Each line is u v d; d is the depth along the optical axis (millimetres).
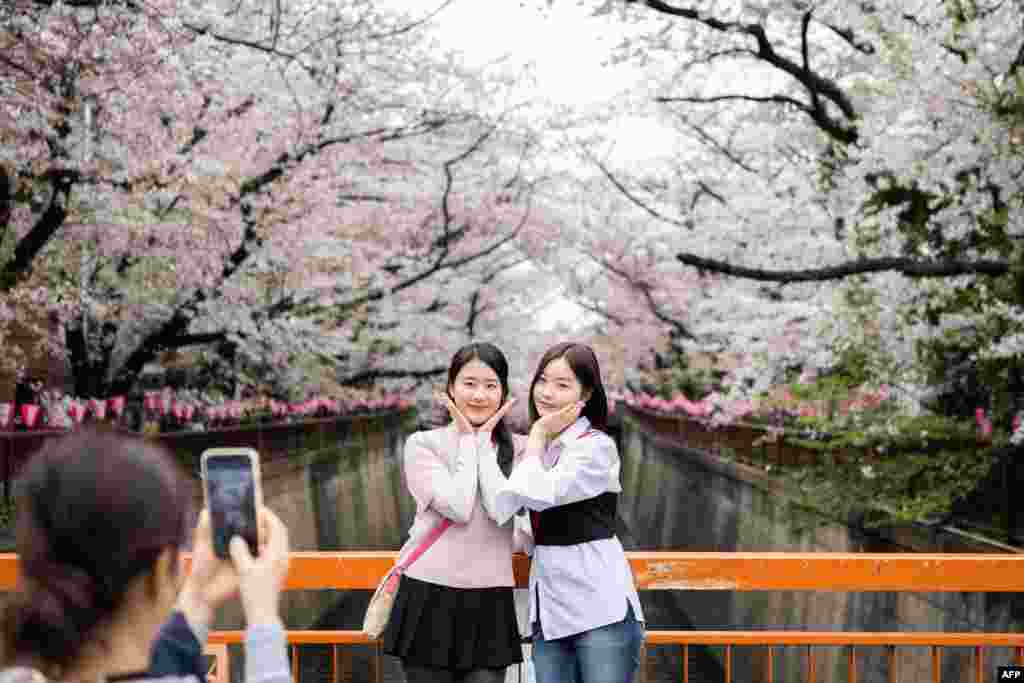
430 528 3340
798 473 13805
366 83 16562
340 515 27125
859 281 12648
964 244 11703
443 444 3432
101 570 1205
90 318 15188
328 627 14508
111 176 12969
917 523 11336
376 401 35375
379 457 39375
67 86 11312
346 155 17594
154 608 1290
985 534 10734
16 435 12172
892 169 11117
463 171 22688
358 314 24875
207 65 13219
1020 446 10195
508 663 3289
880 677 10586
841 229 13430
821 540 14945
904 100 10867
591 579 3227
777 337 15609
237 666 6207
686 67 15219
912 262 10281
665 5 12320
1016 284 10836
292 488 21969
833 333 12594
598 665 3205
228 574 1623
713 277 23859
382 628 3363
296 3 14289
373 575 3381
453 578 3283
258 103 15062
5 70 10891
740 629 15164
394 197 20531
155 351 16188
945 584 3371
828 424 12898
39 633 1199
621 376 38562
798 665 11773
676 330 29297
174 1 10797
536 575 3320
